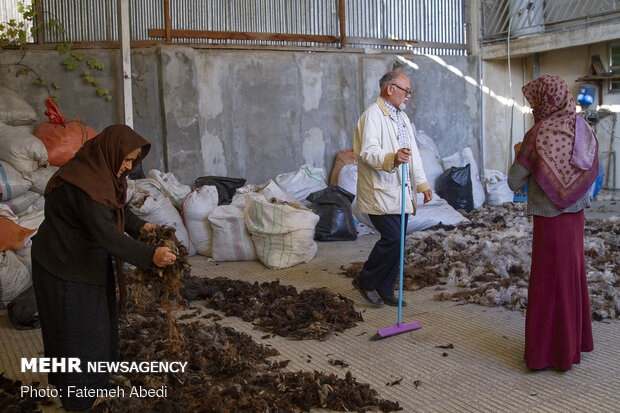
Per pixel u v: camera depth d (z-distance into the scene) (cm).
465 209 830
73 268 272
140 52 744
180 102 750
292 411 282
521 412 287
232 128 793
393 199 422
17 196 546
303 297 464
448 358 357
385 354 366
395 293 496
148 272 294
